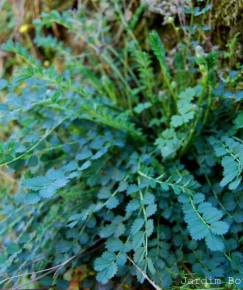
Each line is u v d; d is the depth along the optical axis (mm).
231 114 491
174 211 451
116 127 507
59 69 718
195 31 528
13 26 750
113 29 663
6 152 417
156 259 414
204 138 491
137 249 389
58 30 727
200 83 500
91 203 479
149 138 569
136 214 442
